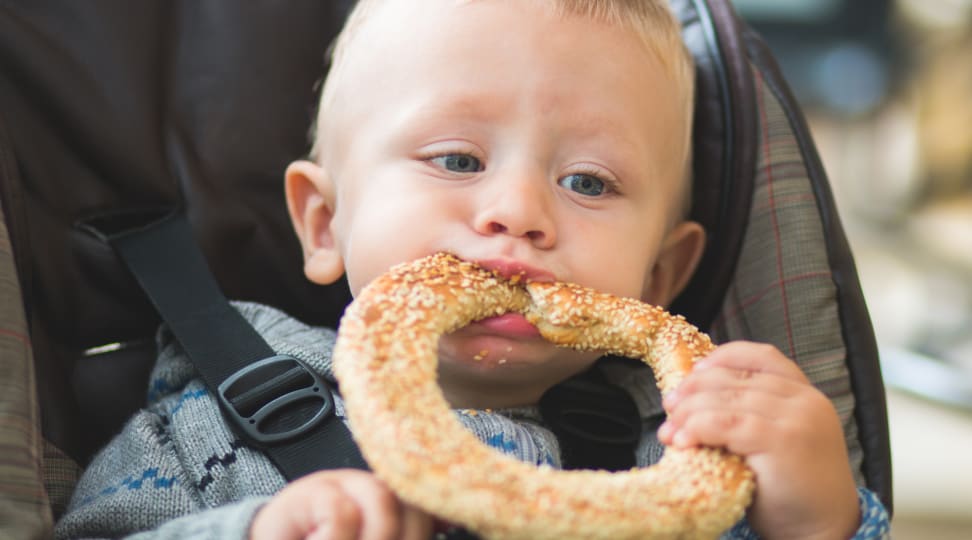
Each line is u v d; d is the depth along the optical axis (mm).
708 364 781
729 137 1071
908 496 1961
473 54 916
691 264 1105
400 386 672
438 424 653
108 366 1094
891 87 2701
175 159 1108
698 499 667
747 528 824
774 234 1062
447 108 900
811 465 739
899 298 2582
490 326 843
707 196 1087
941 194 2674
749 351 791
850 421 1017
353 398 663
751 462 731
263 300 1158
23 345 800
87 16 1088
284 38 1165
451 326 787
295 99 1162
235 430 896
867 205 2742
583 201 914
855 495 768
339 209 1016
